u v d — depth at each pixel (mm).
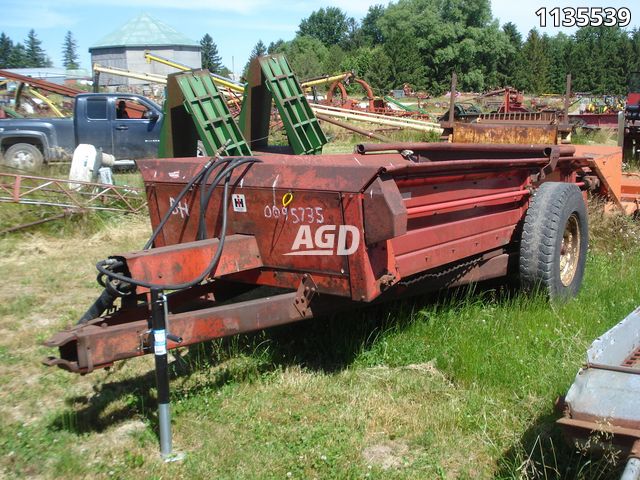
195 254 4078
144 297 4109
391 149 5539
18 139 14336
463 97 56375
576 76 77562
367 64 81062
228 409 4074
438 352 4707
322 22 130500
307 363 4734
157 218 4977
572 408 2971
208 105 6566
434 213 4484
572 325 5059
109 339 3559
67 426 3912
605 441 2824
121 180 12578
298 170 4094
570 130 8164
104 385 4449
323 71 80375
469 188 4809
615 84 75625
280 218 4211
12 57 149625
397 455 3590
